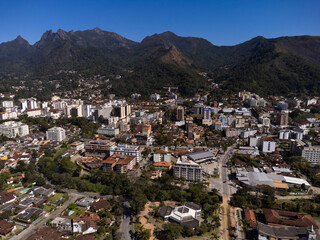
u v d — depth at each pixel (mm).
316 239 193250
